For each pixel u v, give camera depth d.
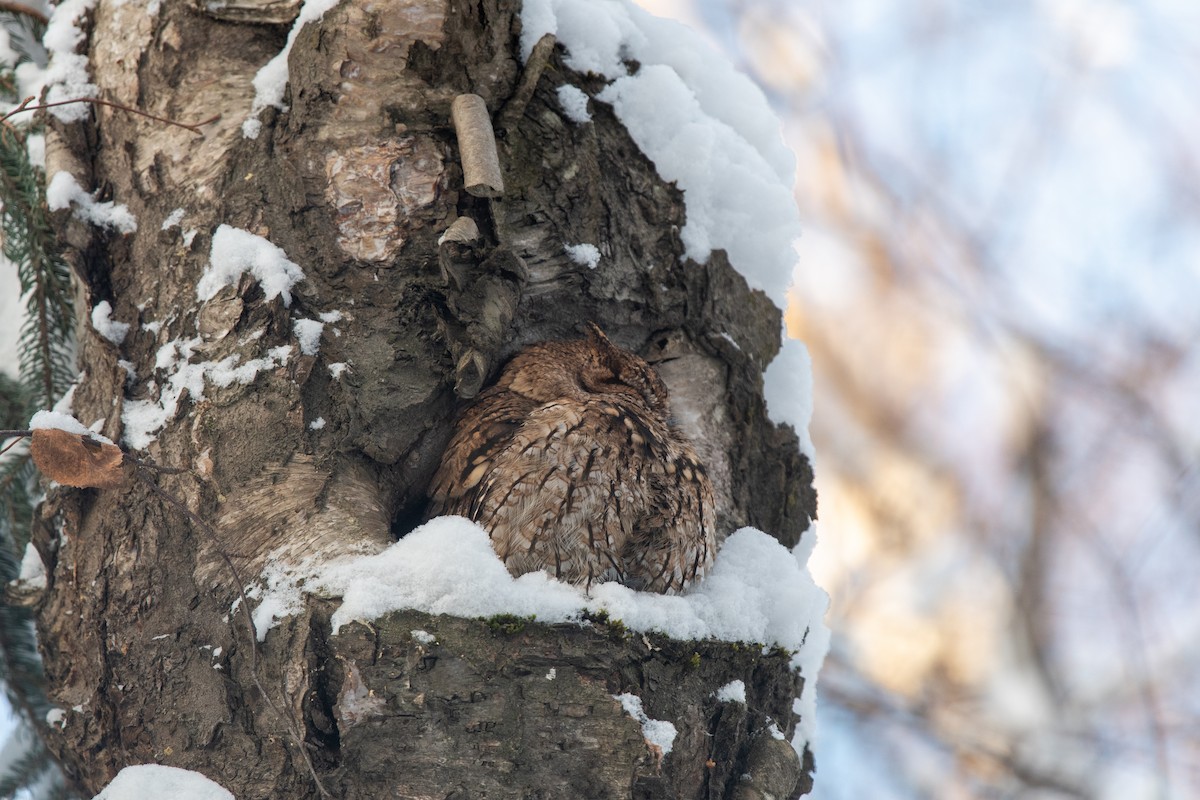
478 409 7.48
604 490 6.88
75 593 6.63
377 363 6.52
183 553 6.26
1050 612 17.42
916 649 16.66
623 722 5.65
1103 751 15.47
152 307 6.87
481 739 5.59
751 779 6.48
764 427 8.02
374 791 5.60
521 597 5.79
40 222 7.37
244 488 6.30
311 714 5.68
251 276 6.61
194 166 6.99
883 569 17.45
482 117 6.68
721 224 7.93
